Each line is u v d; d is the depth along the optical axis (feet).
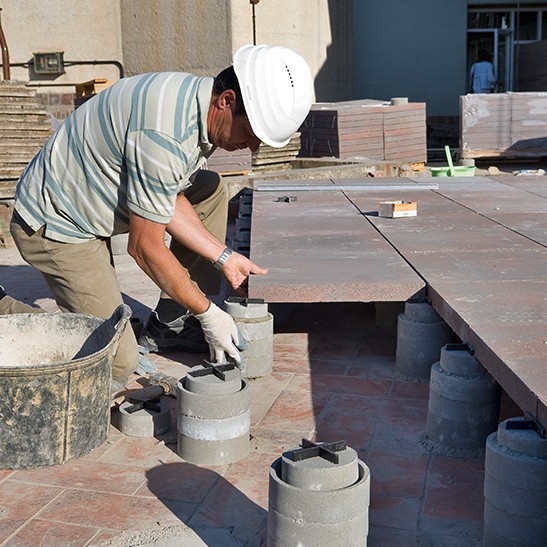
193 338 15.35
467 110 46.83
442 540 8.82
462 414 10.81
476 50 68.74
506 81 69.51
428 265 14.56
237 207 31.63
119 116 10.41
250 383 13.65
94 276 12.09
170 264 10.59
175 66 48.49
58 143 11.35
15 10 50.39
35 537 8.94
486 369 10.55
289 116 10.39
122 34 50.11
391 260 15.05
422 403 12.69
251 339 13.66
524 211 20.52
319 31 54.24
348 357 15.01
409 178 29.25
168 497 9.80
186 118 10.02
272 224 19.24
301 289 13.42
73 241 11.82
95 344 11.83
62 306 12.59
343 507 7.64
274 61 10.41
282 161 37.27
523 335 10.40
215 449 10.59
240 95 10.11
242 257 13.24
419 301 13.55
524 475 7.97
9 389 10.18
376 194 24.63
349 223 19.21
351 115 39.93
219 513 9.40
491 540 8.32
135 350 12.42
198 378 10.79
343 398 12.94
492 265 14.47
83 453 10.87
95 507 9.57
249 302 13.71
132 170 10.13
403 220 19.44
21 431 10.38
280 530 7.80
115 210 11.40
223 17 46.29
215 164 33.22
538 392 8.38
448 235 17.39
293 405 12.67
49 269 12.05
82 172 11.20
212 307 11.14
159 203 10.16
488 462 8.32
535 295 12.39
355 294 13.42
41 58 50.39
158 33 48.57
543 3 67.00
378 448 11.10
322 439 11.39
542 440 8.00
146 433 11.56
